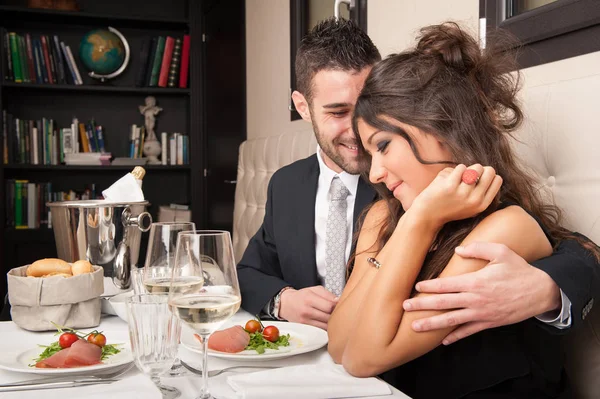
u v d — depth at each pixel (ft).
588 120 3.52
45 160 13.01
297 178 5.19
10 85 12.60
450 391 2.94
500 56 3.26
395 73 2.92
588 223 3.49
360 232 3.74
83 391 2.42
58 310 3.66
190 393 2.52
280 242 5.08
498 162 3.00
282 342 3.25
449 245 2.88
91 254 4.65
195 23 13.82
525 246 2.77
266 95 10.45
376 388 2.48
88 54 13.23
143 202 4.80
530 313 2.61
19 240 12.67
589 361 3.37
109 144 14.08
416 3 6.17
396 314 2.70
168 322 2.52
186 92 13.82
